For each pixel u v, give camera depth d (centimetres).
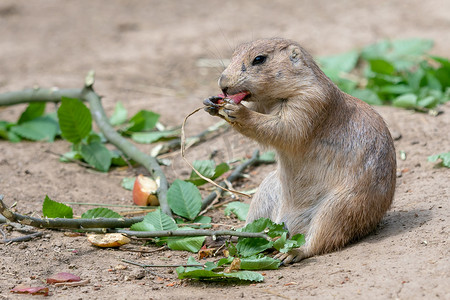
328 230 922
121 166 1409
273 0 2975
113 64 2223
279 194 1048
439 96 1609
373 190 937
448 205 1012
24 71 2136
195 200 1095
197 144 1505
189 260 884
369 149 948
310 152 965
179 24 2652
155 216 1007
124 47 2414
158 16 2783
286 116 948
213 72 2116
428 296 711
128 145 1362
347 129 961
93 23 2706
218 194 1203
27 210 1127
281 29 2478
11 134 1541
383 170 951
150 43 2438
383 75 1733
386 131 982
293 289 782
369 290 741
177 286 830
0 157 1411
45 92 1545
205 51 2297
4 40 2517
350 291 746
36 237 999
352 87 1766
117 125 1589
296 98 957
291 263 911
